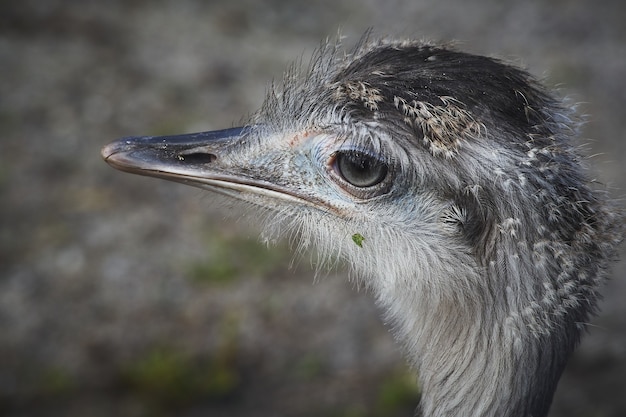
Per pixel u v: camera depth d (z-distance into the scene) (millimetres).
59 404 11805
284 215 6676
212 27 22141
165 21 22141
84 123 17734
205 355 12531
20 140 17141
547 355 5871
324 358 12531
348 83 6293
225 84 19406
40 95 18516
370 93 6074
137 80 19297
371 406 11594
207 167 6754
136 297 13672
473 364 6109
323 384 12078
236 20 22625
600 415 11023
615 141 17969
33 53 19969
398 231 6230
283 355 12609
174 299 13625
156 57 20328
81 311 13414
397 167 6090
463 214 5957
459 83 5980
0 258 14344
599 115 19047
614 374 11773
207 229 15016
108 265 14266
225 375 12031
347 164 6336
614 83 20578
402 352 6609
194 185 6797
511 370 5945
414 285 6277
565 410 11188
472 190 5855
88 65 19719
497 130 5832
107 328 13102
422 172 5992
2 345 12812
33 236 14844
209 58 20469
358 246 6465
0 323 13195
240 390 12023
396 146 5996
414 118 5910
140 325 13141
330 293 13711
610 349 12211
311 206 6578
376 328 13047
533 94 6047
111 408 11750
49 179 16172
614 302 13234
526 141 5816
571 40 23031
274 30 22375
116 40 20891
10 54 19844
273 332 13000
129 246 14656
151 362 12180
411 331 6414
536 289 5777
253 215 6777
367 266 6512
